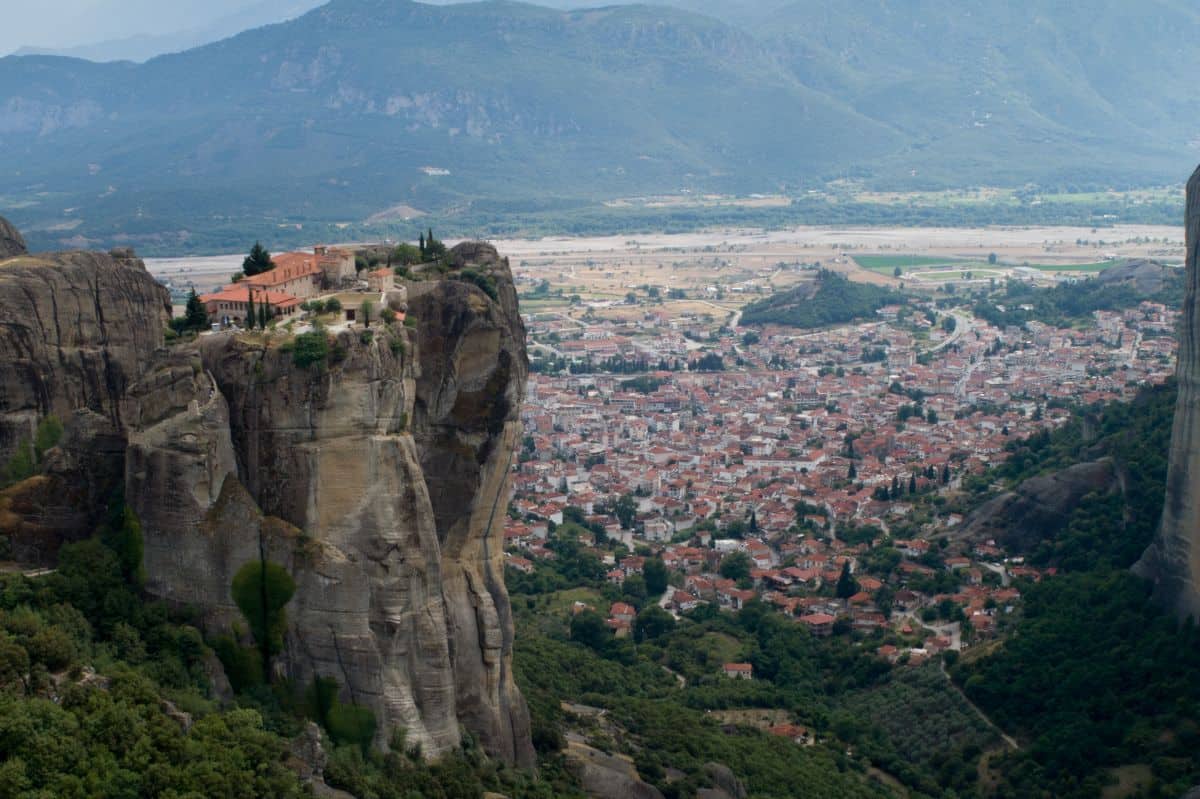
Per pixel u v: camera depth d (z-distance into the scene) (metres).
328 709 160.38
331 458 161.62
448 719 168.50
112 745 141.75
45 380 176.88
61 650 148.88
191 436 161.00
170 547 161.75
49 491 168.50
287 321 173.62
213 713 152.62
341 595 160.50
